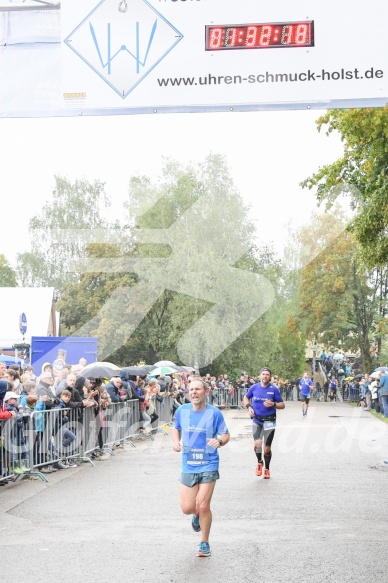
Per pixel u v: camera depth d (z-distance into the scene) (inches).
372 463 634.2
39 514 405.1
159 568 295.9
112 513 407.2
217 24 349.7
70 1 358.9
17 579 281.9
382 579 279.1
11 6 361.7
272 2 347.6
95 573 289.6
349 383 1553.9
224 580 277.9
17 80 363.9
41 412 554.6
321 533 355.3
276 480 531.5
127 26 355.3
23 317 796.6
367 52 345.7
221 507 421.7
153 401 865.5
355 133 595.8
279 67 347.9
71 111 359.3
